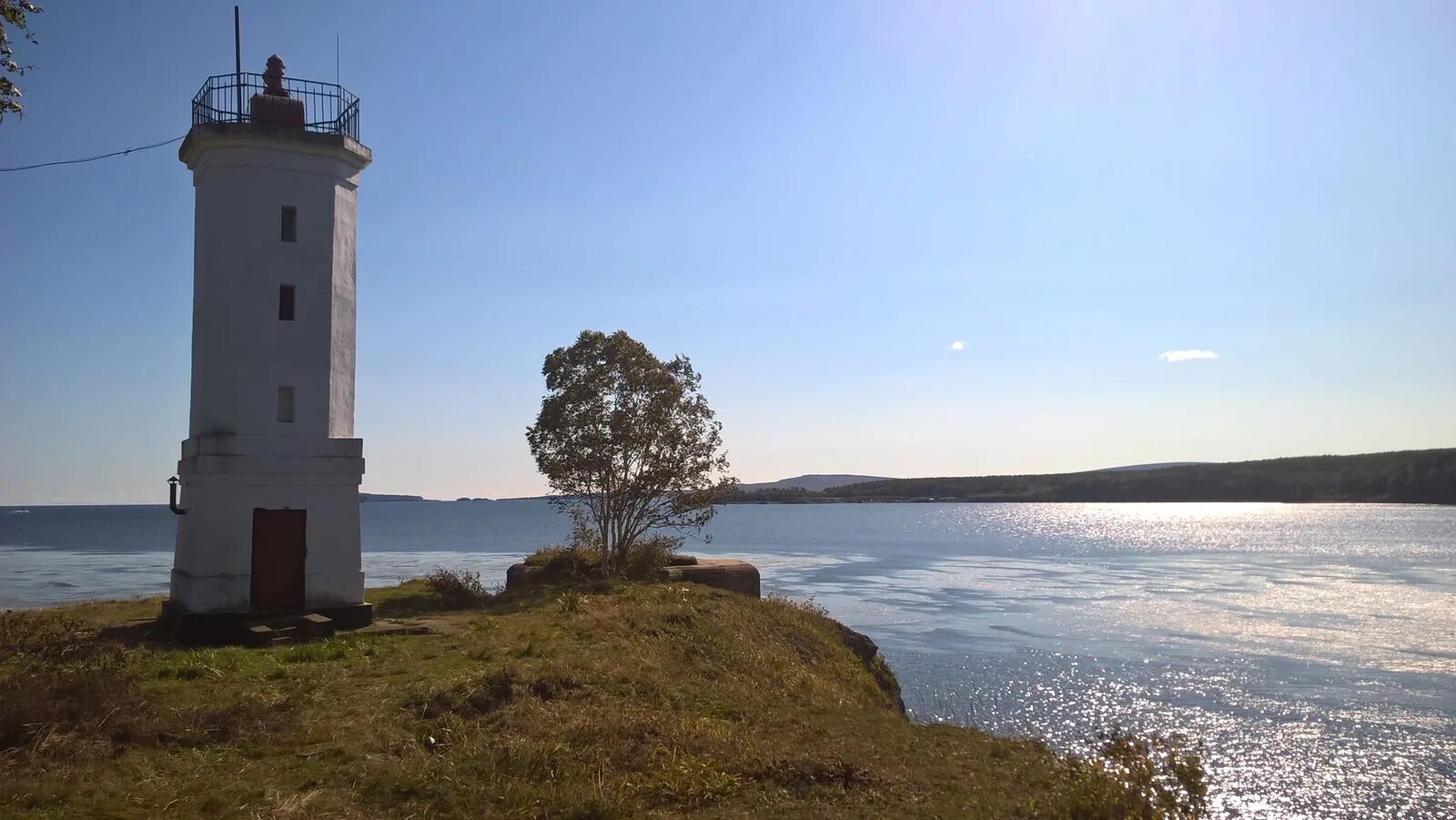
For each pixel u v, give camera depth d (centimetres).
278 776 923
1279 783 1897
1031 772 1105
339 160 1972
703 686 1404
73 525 16175
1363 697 2527
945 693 2603
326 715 1130
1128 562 6812
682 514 3028
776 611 2275
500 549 8156
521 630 1716
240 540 1838
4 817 779
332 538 1917
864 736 1230
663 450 2898
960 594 4759
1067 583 5275
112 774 905
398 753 1005
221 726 1048
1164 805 1019
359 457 1952
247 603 1828
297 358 1909
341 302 1989
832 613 4059
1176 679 2745
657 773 970
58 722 1005
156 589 4525
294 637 1698
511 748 995
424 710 1152
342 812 839
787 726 1234
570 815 855
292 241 1927
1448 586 4881
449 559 6712
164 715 1061
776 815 882
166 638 1775
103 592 4378
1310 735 2194
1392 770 1964
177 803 839
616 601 2128
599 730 1075
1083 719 2345
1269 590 4831
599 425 2848
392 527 14412
